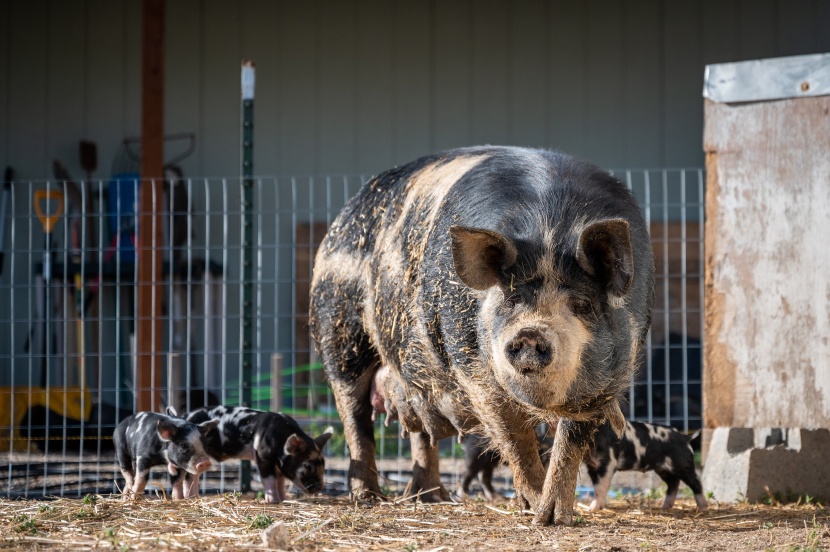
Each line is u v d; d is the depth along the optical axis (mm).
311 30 15312
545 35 15195
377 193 7129
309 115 15281
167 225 14500
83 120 15203
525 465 6000
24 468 10000
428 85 15281
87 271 14078
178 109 15227
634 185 15008
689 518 6613
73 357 14133
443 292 5766
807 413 7980
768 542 5441
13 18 15203
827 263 7961
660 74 15039
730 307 8266
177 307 14234
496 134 15219
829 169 7988
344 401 7410
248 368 8484
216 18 15289
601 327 5137
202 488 8719
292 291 14773
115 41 15273
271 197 15125
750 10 14867
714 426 8312
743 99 8258
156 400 11539
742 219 8258
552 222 5344
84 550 4969
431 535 5547
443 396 6281
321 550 5039
